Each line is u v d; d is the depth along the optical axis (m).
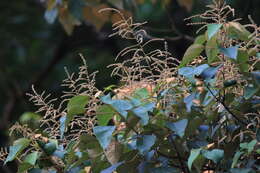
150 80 4.50
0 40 14.46
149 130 4.24
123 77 4.54
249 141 4.34
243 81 4.38
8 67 14.48
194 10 11.38
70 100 4.31
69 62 14.94
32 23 14.48
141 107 4.16
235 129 4.36
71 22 8.34
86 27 14.13
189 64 4.64
